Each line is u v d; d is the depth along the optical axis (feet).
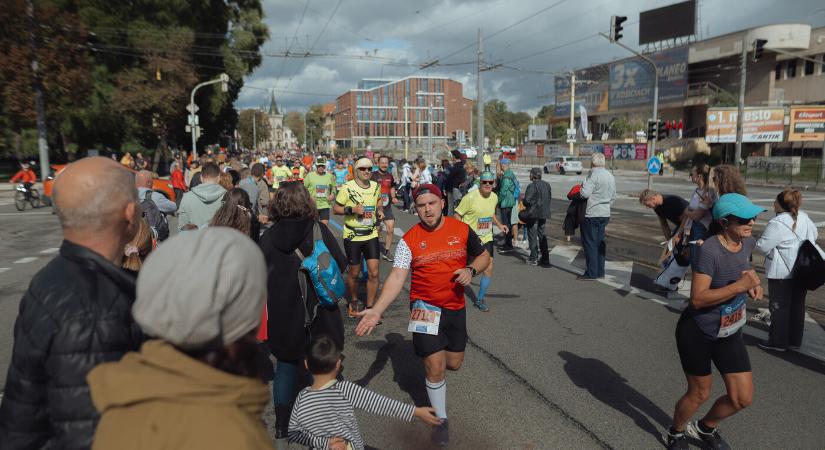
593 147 164.04
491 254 20.85
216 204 17.21
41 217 51.42
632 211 54.54
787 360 15.60
